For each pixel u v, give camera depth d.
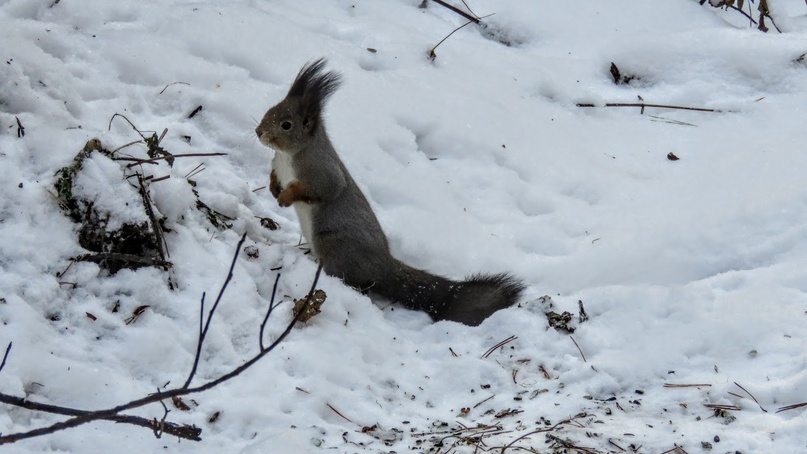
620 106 14.83
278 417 8.38
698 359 9.67
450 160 13.40
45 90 11.02
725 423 8.63
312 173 11.05
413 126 13.62
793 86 15.02
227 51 13.62
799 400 8.90
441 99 13.98
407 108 13.68
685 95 15.05
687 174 13.39
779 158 13.37
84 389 7.96
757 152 13.54
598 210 12.83
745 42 15.38
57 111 10.61
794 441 8.23
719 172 13.30
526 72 14.90
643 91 15.20
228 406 8.32
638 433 8.48
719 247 11.99
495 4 16.45
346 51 14.31
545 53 15.77
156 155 11.03
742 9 17.44
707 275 11.78
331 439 8.15
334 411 8.74
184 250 9.96
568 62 15.39
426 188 12.64
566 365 9.81
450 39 15.45
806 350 9.54
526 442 8.28
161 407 8.08
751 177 13.12
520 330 10.29
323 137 11.17
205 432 8.00
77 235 9.45
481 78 14.65
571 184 13.26
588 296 10.73
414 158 13.10
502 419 8.89
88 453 7.35
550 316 10.37
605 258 11.88
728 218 12.28
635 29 16.19
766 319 10.01
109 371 8.32
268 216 11.87
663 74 15.39
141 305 9.22
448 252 11.99
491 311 10.91
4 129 9.95
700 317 10.19
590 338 10.10
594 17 16.38
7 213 9.22
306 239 11.47
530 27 16.14
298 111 10.91
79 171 9.67
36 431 6.19
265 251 10.67
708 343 9.81
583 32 16.09
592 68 15.34
